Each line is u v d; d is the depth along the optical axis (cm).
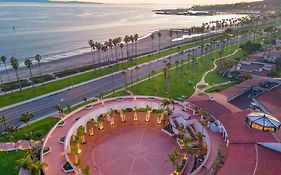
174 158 6481
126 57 19688
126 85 13262
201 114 8669
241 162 6084
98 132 8744
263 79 12812
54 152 7062
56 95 12462
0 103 11581
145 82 13838
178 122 8662
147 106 9462
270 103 10006
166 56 19525
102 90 12950
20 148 8138
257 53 18588
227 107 9081
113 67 16888
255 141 6731
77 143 7656
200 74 15038
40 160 6688
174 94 12150
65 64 18825
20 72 17075
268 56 16812
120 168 6956
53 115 10375
